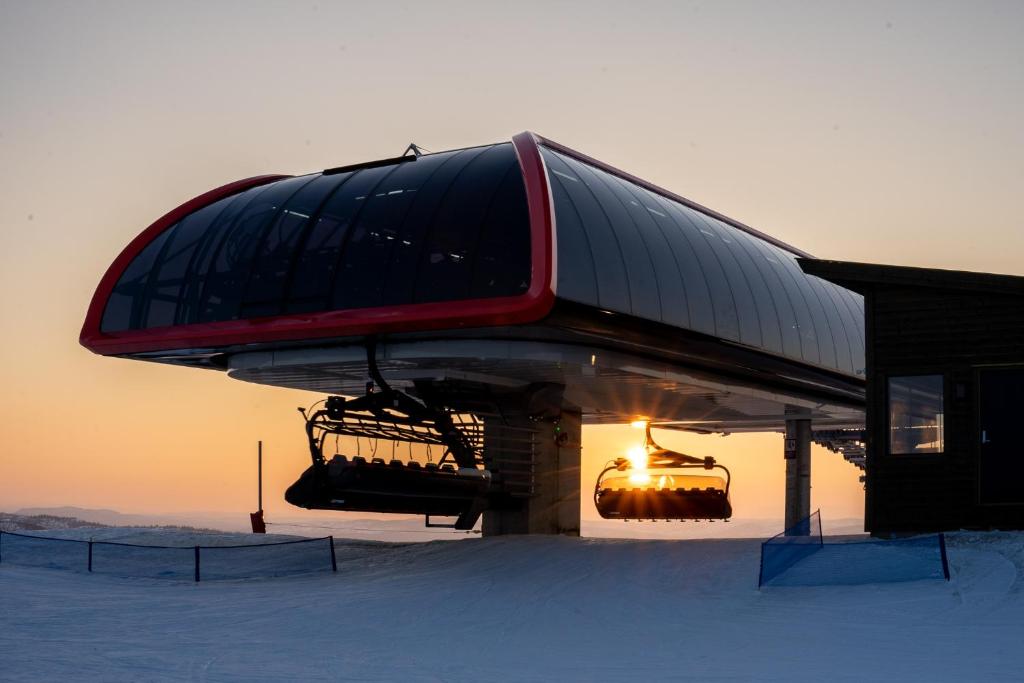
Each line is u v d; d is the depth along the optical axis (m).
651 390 31.58
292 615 18.02
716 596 17.45
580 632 15.47
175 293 28.02
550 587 20.09
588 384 30.28
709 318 29.17
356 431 26.69
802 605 15.95
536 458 31.59
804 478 41.25
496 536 30.14
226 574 25.02
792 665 12.10
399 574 23.73
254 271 26.69
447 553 26.45
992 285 20.38
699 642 14.05
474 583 21.33
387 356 26.30
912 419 21.08
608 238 25.91
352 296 24.91
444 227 24.56
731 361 30.25
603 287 25.00
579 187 26.36
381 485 25.05
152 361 30.61
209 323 26.83
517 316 22.75
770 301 32.84
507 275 23.44
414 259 24.47
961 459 20.47
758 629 14.60
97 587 22.44
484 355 25.42
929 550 17.17
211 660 13.43
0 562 26.83
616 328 25.36
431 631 16.09
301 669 12.79
